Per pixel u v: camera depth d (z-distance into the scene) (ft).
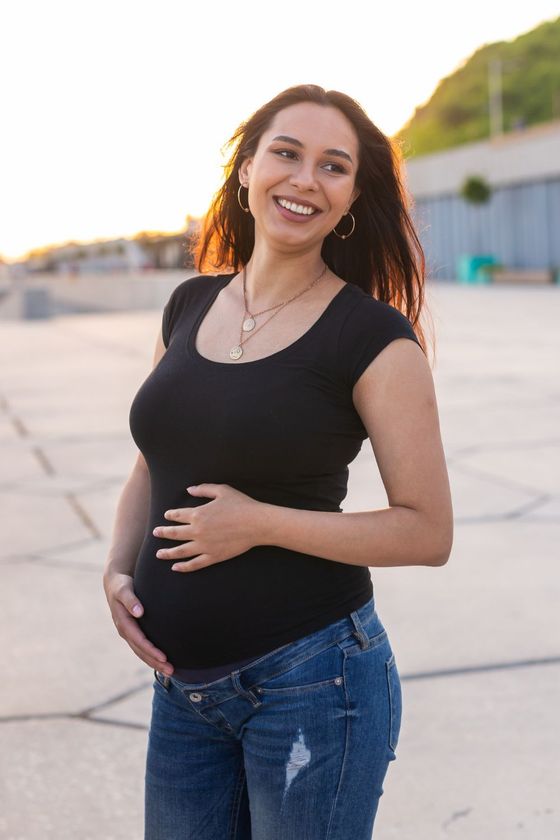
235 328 6.36
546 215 153.99
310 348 5.99
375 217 7.05
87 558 17.70
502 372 41.14
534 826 9.46
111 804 9.98
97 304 128.16
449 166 174.81
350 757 5.99
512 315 77.15
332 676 6.00
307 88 6.47
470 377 39.83
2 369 49.49
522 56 339.77
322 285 6.31
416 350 5.97
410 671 12.73
